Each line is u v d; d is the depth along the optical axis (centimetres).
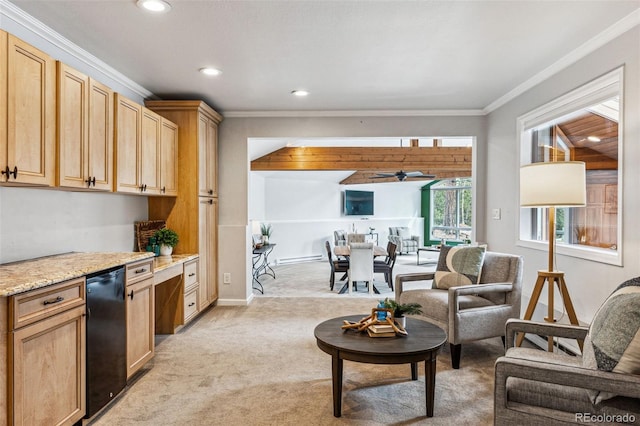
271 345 336
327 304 484
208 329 381
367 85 376
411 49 290
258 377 271
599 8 230
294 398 240
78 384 202
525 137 383
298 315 433
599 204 292
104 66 318
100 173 271
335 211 1063
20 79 199
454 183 1166
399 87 382
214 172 460
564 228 334
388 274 620
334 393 217
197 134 402
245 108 458
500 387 161
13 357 162
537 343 333
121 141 296
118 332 237
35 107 210
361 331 239
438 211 1223
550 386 162
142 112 329
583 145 310
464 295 300
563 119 331
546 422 155
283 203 940
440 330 244
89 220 305
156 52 296
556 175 243
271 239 908
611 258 257
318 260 1009
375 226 1141
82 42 277
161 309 366
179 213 403
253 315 432
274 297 527
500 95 408
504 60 312
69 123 237
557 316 315
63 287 191
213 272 460
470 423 211
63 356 191
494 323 300
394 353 205
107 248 329
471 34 266
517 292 310
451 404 232
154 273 296
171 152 388
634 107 240
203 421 214
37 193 253
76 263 229
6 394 162
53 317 184
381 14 238
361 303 491
